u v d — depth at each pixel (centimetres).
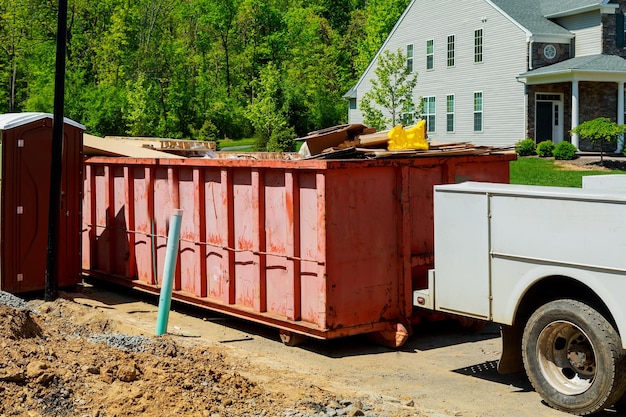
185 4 8362
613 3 3422
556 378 688
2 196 1101
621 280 638
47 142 1140
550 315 686
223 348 860
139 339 775
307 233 886
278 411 604
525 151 3362
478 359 860
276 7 8588
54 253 1089
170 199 1102
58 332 784
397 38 4350
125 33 5694
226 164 982
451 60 3944
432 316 952
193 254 1062
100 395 595
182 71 5741
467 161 977
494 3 3625
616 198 638
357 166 868
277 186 925
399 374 798
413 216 930
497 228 738
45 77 4762
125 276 1211
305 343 929
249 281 972
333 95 6431
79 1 5794
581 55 3541
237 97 7462
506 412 673
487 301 752
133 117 4597
